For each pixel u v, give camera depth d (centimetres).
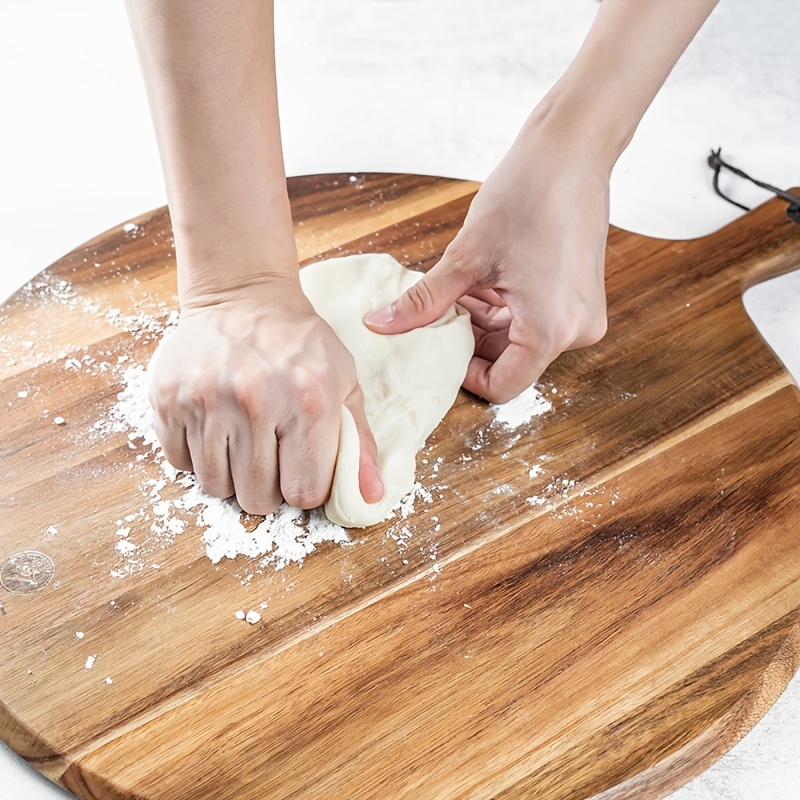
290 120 167
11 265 140
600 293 107
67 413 108
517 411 112
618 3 105
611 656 91
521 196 105
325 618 93
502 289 106
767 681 90
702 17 106
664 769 84
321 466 93
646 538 100
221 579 95
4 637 90
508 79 180
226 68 85
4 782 86
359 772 83
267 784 82
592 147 105
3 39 186
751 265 129
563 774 83
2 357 113
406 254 128
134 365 114
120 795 81
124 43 186
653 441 109
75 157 160
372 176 139
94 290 122
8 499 100
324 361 93
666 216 149
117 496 101
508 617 93
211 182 91
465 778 83
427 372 107
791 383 116
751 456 108
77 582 94
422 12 196
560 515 102
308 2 197
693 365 117
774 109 171
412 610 94
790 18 191
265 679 88
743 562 98
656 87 108
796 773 91
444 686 88
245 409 90
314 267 114
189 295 99
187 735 85
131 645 90
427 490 103
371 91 175
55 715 85
